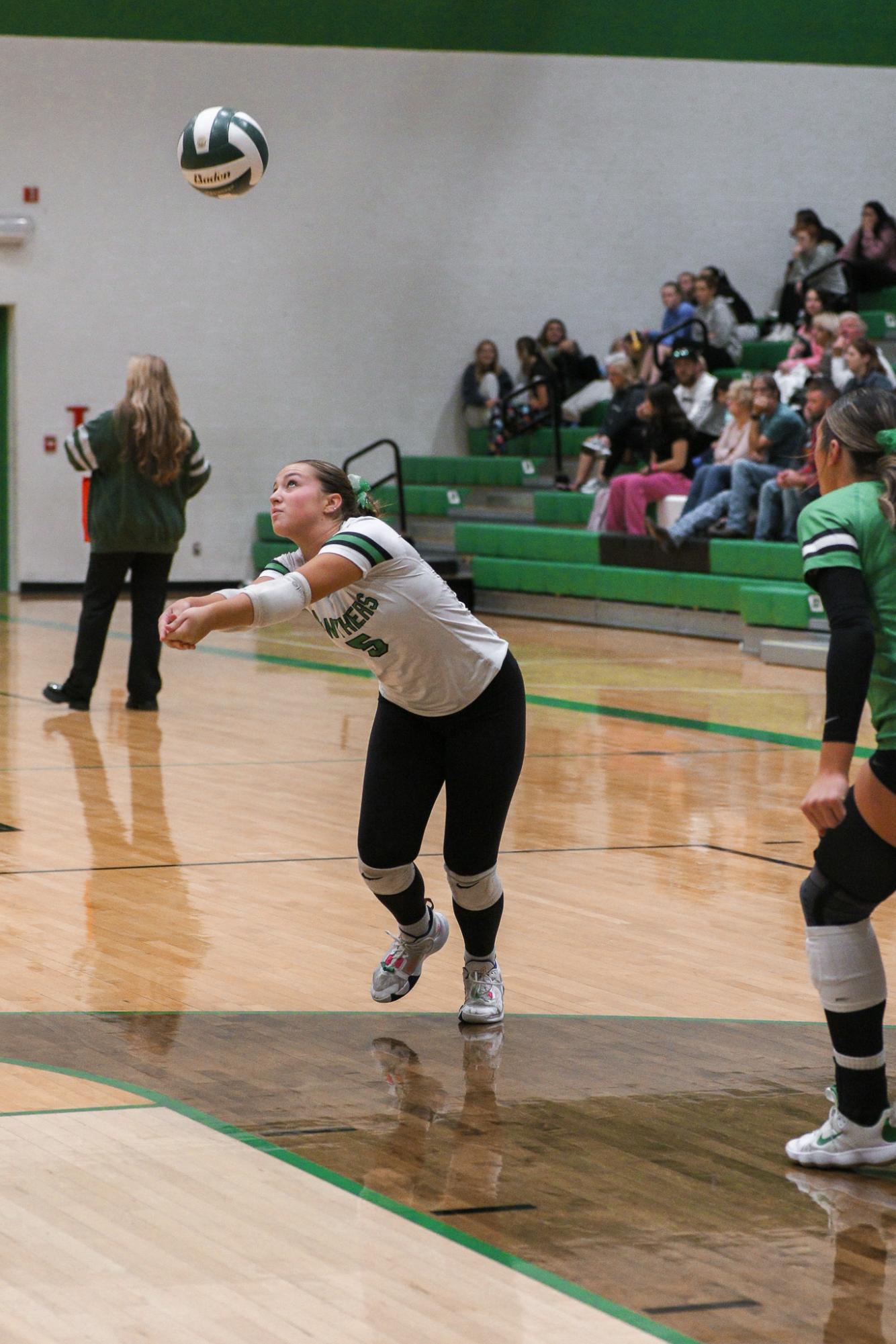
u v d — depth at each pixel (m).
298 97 20.19
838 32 22.22
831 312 17.66
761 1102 4.28
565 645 15.26
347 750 9.80
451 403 21.22
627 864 7.07
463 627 4.57
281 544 20.02
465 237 21.05
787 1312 3.10
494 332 21.30
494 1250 3.35
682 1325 3.04
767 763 9.45
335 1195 3.62
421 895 4.95
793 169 22.25
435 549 19.77
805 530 3.65
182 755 9.56
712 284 19.28
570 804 8.28
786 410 15.39
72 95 19.31
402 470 19.98
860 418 3.72
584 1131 4.06
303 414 20.61
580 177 21.42
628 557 16.50
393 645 4.50
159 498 10.89
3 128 19.09
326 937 5.91
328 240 20.52
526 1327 3.01
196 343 20.09
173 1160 3.80
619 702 11.70
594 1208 3.58
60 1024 4.86
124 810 8.08
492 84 20.95
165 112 19.67
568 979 5.43
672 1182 3.74
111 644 14.91
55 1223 3.43
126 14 19.39
